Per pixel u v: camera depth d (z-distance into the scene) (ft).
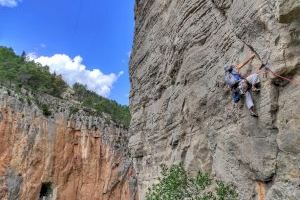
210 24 48.83
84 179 201.05
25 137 187.62
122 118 268.82
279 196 35.68
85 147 206.49
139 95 82.99
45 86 264.11
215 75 47.34
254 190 40.40
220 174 47.03
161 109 69.36
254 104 38.34
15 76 254.27
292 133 34.06
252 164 39.40
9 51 321.32
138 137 82.33
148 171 77.25
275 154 36.50
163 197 49.70
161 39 67.41
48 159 191.31
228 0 44.42
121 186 207.72
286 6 32.63
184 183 50.16
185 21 55.36
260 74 37.60
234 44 43.14
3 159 178.81
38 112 197.36
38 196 183.73
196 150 54.03
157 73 70.74
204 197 45.09
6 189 174.29
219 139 46.98
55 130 199.41
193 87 53.36
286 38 34.24
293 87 34.47
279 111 35.76
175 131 62.08
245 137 40.55
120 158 213.66
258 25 37.50
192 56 53.06
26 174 182.39
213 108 48.16
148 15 75.10
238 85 39.34
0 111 185.47
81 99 299.17
